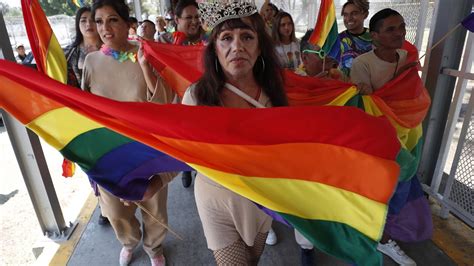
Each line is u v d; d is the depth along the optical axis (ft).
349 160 3.78
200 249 8.06
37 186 8.11
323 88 6.91
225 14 4.03
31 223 9.32
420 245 7.91
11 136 7.48
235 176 3.92
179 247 8.14
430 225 7.18
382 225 3.69
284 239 8.29
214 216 4.68
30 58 12.74
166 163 4.80
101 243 8.38
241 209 4.51
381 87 7.09
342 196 3.86
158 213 6.89
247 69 4.22
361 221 3.79
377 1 11.20
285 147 3.89
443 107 9.06
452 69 8.45
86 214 9.53
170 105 3.84
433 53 8.66
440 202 8.83
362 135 3.73
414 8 9.18
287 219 3.85
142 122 3.76
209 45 4.35
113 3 6.24
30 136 7.54
